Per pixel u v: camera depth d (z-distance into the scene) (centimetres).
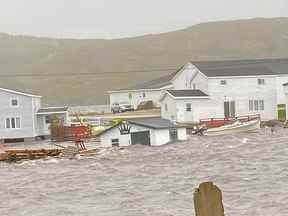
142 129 7631
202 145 7206
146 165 5669
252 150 6281
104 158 6581
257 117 9525
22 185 4800
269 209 3197
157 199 3719
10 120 10188
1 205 3853
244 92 10575
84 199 3903
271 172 4562
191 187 4125
